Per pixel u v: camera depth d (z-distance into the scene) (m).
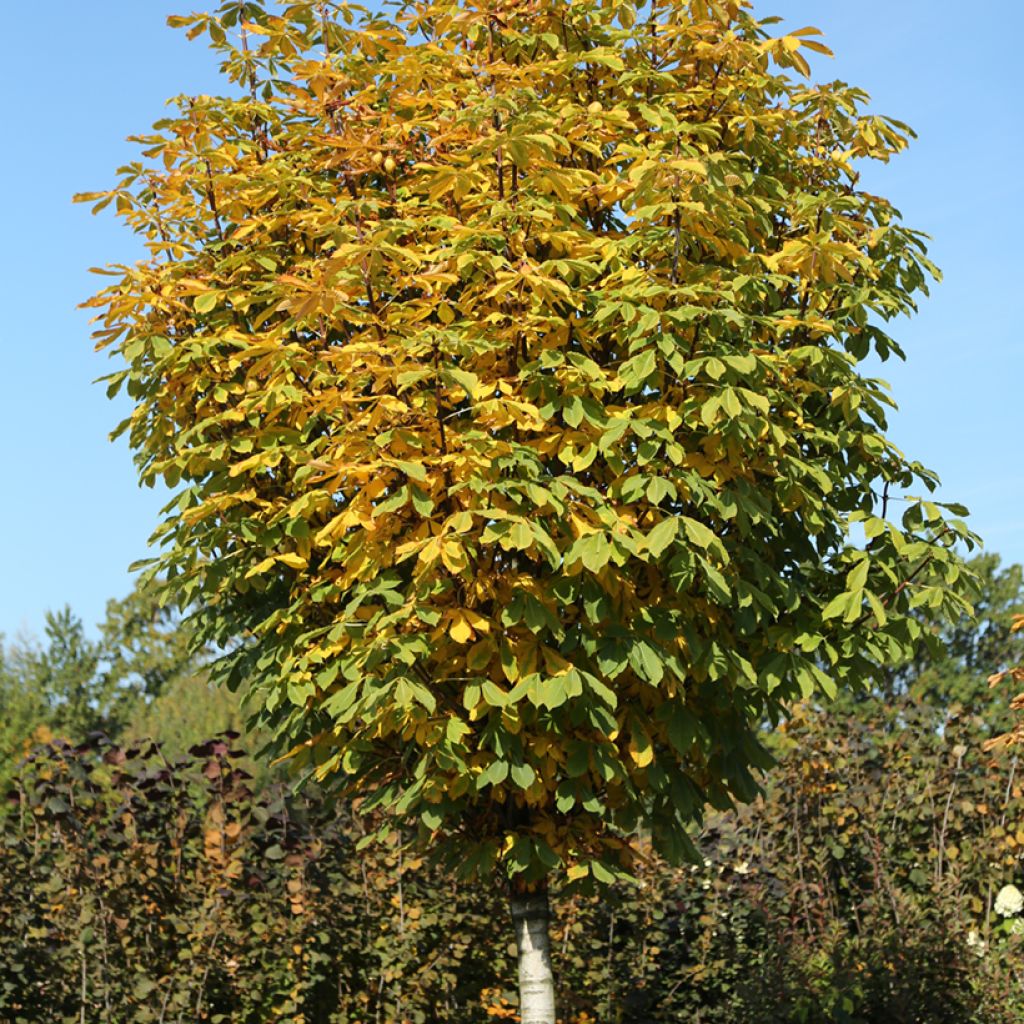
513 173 6.64
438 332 5.77
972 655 26.94
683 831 7.09
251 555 6.94
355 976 9.44
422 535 5.95
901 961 10.36
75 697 27.58
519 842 6.55
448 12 7.30
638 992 10.05
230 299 7.11
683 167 5.91
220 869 9.10
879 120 7.55
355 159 7.15
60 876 8.55
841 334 7.16
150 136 7.20
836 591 7.05
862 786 12.36
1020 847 12.41
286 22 7.60
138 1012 8.11
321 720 7.17
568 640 6.15
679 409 6.29
